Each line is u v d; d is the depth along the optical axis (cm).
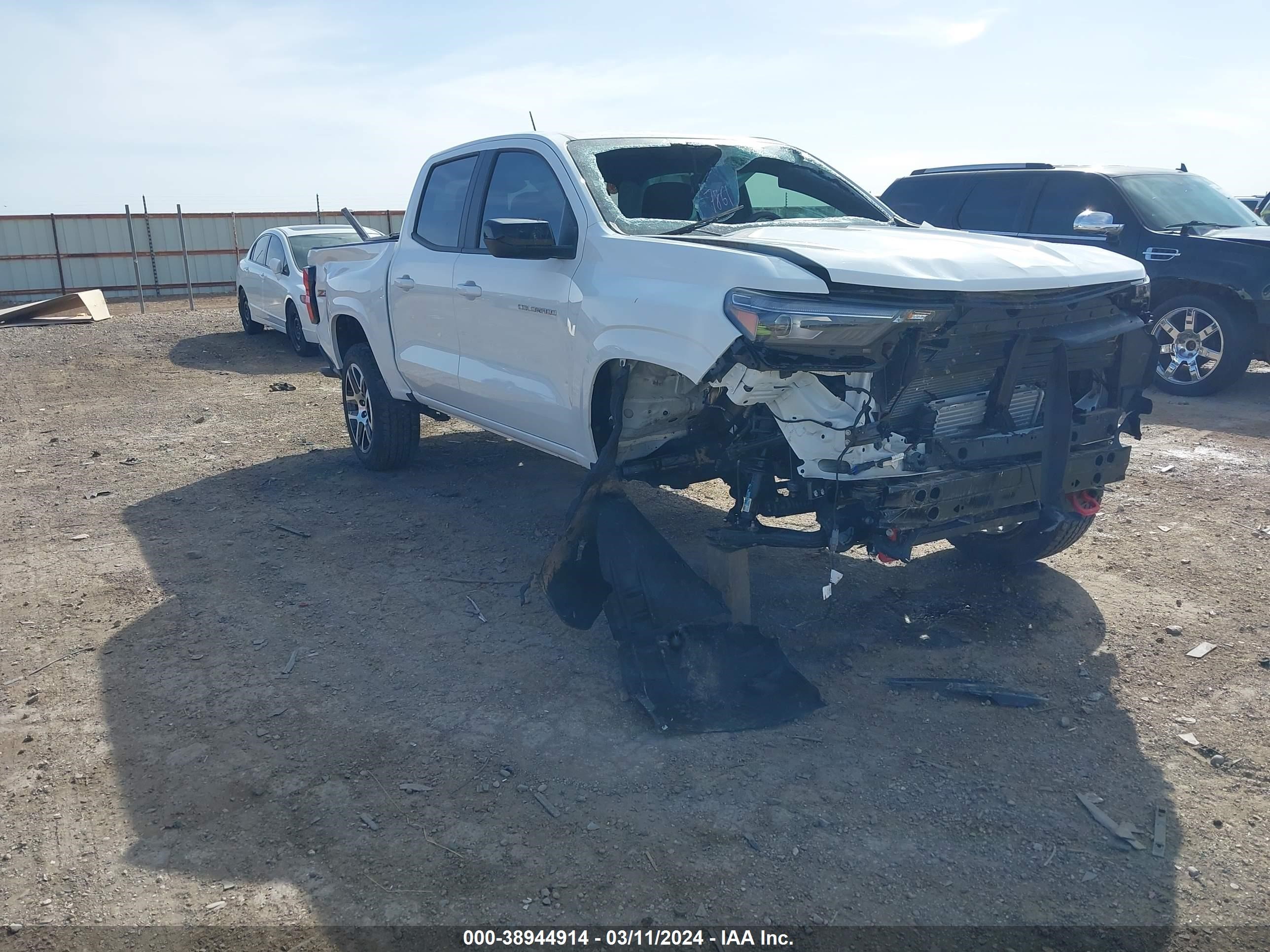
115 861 295
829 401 354
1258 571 496
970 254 371
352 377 695
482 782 330
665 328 368
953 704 376
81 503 649
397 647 430
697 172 488
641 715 370
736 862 288
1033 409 397
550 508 617
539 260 461
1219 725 359
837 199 517
